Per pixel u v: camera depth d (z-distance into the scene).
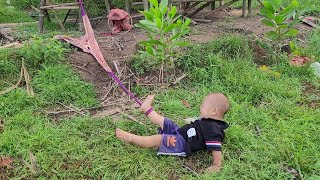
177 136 1.26
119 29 2.19
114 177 1.18
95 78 1.71
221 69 1.74
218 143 1.21
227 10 2.79
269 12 1.81
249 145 1.31
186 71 1.76
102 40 2.01
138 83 1.68
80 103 1.55
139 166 1.22
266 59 1.92
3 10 2.65
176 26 1.63
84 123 1.40
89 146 1.31
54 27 2.44
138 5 2.57
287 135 1.36
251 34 2.14
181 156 1.26
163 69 1.73
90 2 2.65
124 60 1.80
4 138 1.29
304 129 1.39
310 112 1.50
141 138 1.27
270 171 1.21
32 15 2.73
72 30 2.37
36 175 1.18
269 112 1.51
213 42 1.92
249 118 1.46
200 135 1.24
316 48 2.06
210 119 1.27
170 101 1.55
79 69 1.73
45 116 1.46
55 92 1.56
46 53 1.69
